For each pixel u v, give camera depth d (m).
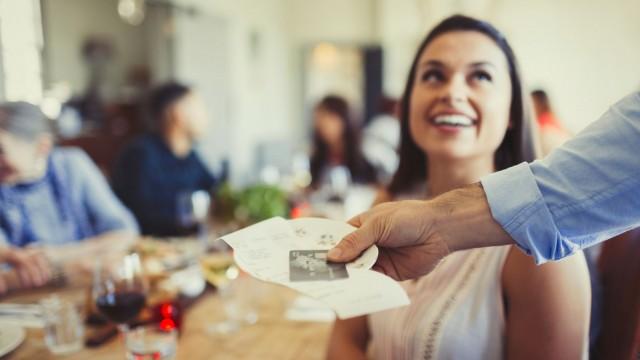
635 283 1.09
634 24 5.90
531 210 0.72
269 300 1.49
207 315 1.38
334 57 7.14
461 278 0.98
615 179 0.70
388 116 4.05
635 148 0.69
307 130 7.36
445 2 6.52
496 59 0.97
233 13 5.80
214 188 3.03
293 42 7.27
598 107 6.12
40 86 3.21
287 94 7.38
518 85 1.00
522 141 1.03
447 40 0.98
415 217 0.74
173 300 1.35
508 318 0.96
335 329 1.19
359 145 3.59
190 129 2.86
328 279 0.64
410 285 1.03
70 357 1.12
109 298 1.12
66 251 1.76
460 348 0.95
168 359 1.04
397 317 1.02
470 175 1.03
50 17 4.42
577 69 6.16
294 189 3.11
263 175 4.20
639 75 5.95
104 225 2.10
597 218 0.71
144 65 5.10
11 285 1.46
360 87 7.07
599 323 1.20
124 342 1.18
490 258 0.97
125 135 4.71
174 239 2.12
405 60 6.88
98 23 5.03
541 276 0.88
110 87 5.02
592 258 1.17
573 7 6.09
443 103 0.97
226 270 1.58
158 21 4.93
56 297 1.42
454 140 0.97
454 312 0.96
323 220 0.82
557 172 0.73
